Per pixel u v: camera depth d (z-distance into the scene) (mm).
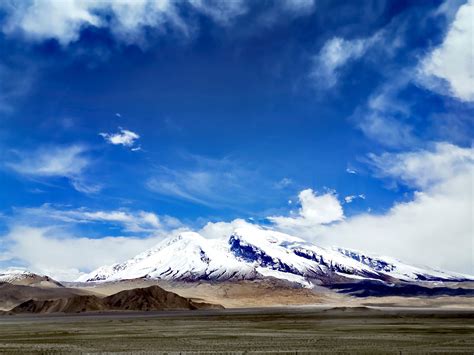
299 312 186125
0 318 166500
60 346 53531
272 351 46031
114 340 60500
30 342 59312
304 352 45031
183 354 44812
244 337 62344
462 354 43156
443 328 76562
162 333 71250
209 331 74188
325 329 76438
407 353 43812
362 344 52031
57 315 194875
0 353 47656
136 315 174625
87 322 114625
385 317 124812
